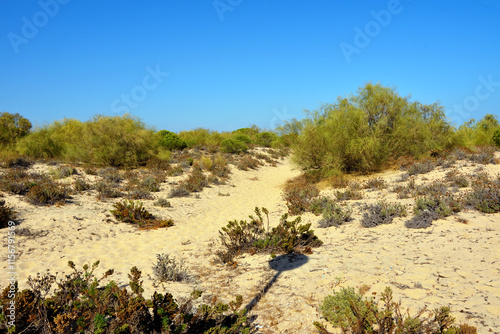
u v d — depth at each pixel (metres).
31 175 12.12
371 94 15.69
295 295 4.21
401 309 3.51
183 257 6.38
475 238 5.71
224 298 4.41
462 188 9.53
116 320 3.22
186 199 12.34
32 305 3.26
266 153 28.64
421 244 5.72
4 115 18.83
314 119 15.52
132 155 16.89
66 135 17.81
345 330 2.98
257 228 6.96
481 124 21.00
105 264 5.84
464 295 3.68
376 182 11.90
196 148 26.08
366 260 5.16
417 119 15.28
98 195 10.91
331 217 8.13
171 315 3.37
